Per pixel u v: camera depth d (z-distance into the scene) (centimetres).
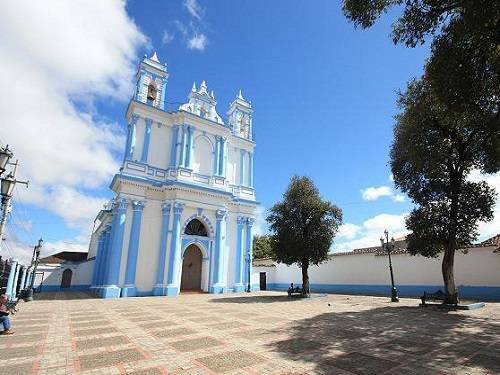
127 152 2312
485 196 1301
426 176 1382
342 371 524
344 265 2817
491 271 1916
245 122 3141
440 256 2166
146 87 2527
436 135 1299
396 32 886
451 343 715
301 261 2109
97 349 668
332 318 1098
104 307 1438
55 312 1264
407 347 680
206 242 2453
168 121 2541
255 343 719
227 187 2681
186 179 2406
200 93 2738
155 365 557
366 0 845
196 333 834
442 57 782
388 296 2195
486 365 552
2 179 892
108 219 2742
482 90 812
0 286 1459
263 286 3347
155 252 2239
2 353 638
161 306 1479
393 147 1520
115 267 2041
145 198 2266
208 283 2395
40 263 3228
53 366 552
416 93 1316
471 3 665
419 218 1393
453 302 1362
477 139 1198
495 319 1057
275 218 2133
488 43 729
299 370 529
